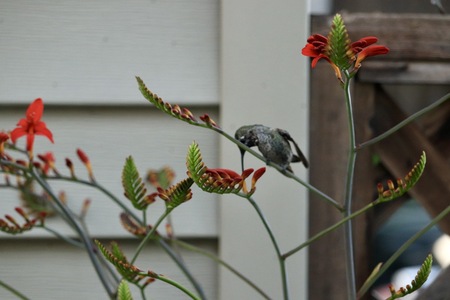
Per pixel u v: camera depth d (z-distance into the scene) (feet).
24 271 12.81
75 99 12.62
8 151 12.75
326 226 13.32
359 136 13.52
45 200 12.19
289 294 12.68
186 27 12.64
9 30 12.67
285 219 12.69
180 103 12.61
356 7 29.53
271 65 12.60
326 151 13.28
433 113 15.19
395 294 8.07
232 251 12.64
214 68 12.63
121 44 12.64
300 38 12.60
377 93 13.75
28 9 12.66
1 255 12.83
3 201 12.75
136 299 12.75
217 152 12.62
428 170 13.98
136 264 12.76
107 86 12.64
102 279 10.44
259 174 8.37
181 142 12.63
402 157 13.96
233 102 12.58
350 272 8.98
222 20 12.55
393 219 26.45
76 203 12.70
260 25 12.59
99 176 12.69
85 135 12.69
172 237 11.55
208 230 12.68
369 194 13.70
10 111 12.72
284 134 9.37
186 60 12.64
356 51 7.92
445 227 14.06
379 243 26.30
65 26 12.67
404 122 8.73
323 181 13.30
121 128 12.67
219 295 12.69
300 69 12.62
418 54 13.41
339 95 13.25
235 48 12.58
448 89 20.93
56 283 12.82
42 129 9.75
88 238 11.90
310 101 13.25
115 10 12.66
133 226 10.98
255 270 12.67
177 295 12.76
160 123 12.64
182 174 12.62
